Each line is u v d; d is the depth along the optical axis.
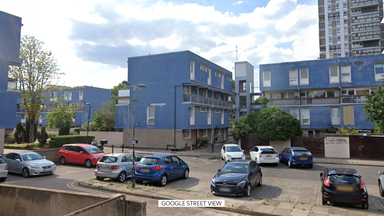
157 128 29.97
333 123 30.12
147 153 26.09
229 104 41.66
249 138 27.05
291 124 24.69
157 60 30.56
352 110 28.83
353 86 30.16
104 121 37.06
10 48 18.92
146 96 30.81
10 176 14.98
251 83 46.91
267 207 8.85
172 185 12.70
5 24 18.64
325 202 9.36
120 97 35.69
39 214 7.14
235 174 10.73
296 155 18.08
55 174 15.55
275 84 33.44
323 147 23.92
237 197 10.34
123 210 6.38
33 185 12.56
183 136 29.36
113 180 13.78
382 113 20.73
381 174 11.00
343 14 70.12
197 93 32.97
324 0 72.56
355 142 22.97
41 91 28.20
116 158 13.52
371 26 66.00
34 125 29.11
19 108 49.28
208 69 35.16
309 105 31.11
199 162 21.31
